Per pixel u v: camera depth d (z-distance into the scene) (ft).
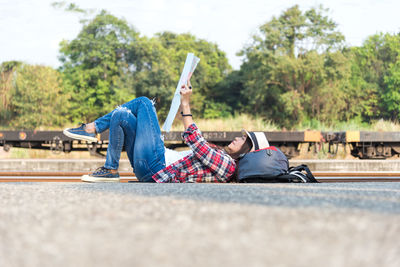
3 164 26.61
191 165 9.74
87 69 112.16
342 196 5.17
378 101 103.45
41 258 2.42
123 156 37.99
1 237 2.96
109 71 111.75
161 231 3.13
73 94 104.78
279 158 9.23
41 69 89.61
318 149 32.50
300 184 7.96
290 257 2.39
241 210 4.04
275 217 3.64
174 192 5.78
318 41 98.07
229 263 2.30
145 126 10.20
